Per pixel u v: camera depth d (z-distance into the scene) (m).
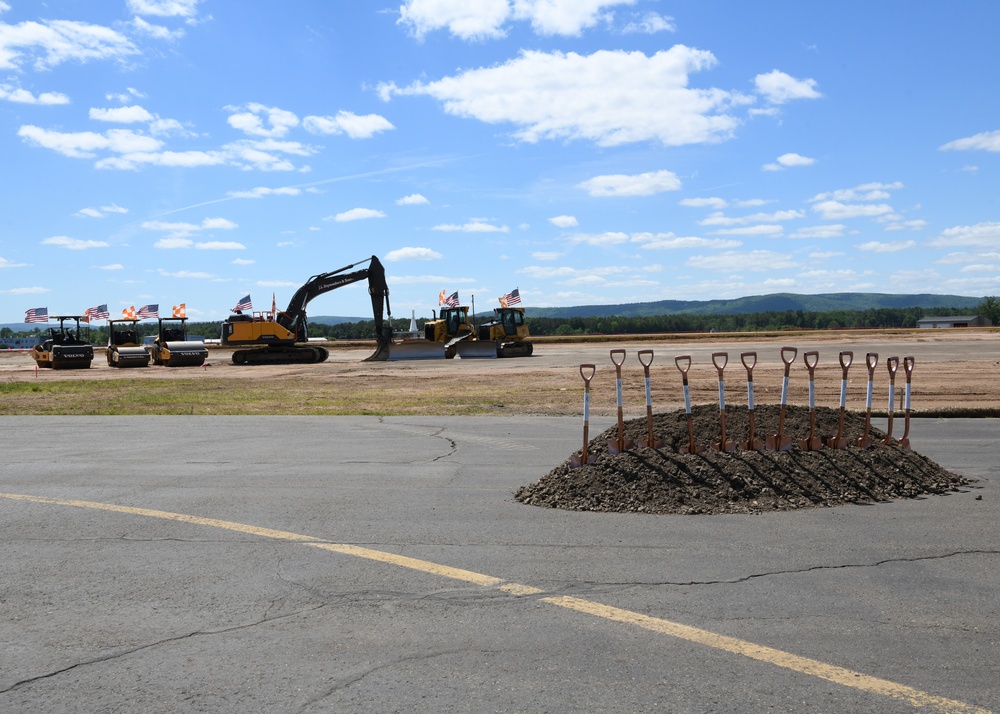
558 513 7.87
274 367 43.03
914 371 28.44
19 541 7.00
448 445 13.04
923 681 4.05
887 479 8.51
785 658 4.33
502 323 46.00
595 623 4.88
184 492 9.20
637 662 4.31
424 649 4.52
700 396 22.34
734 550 6.41
